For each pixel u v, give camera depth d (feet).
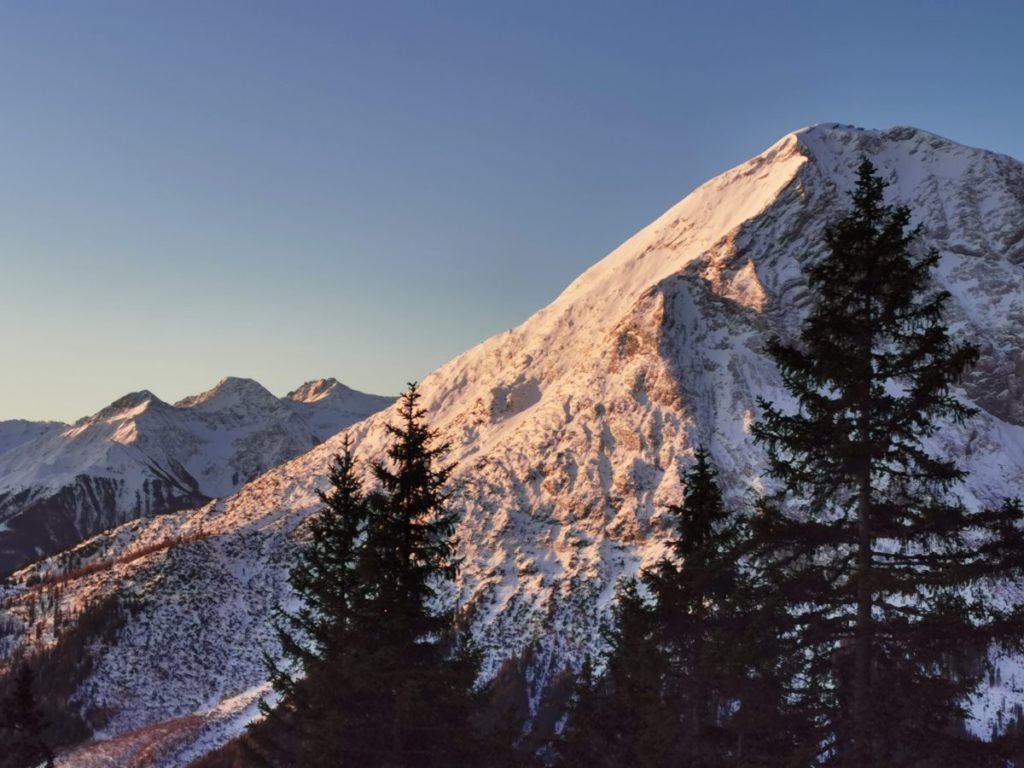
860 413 81.82
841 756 77.97
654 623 116.26
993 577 73.51
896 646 78.23
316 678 103.76
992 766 72.69
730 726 84.33
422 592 112.37
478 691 109.91
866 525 78.89
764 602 80.43
